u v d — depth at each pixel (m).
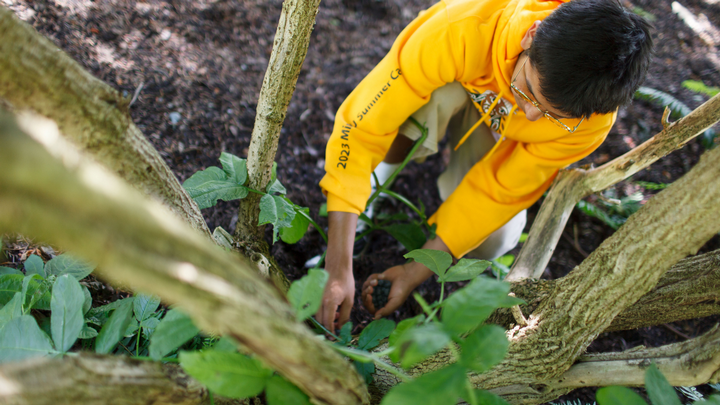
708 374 0.72
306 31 0.86
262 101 0.95
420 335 0.50
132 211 0.35
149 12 1.93
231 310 0.42
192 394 0.60
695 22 2.68
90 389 0.49
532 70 1.00
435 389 0.50
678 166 1.99
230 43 2.03
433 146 1.38
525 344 0.83
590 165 1.33
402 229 1.45
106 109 0.52
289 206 1.04
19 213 0.32
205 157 1.59
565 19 0.92
